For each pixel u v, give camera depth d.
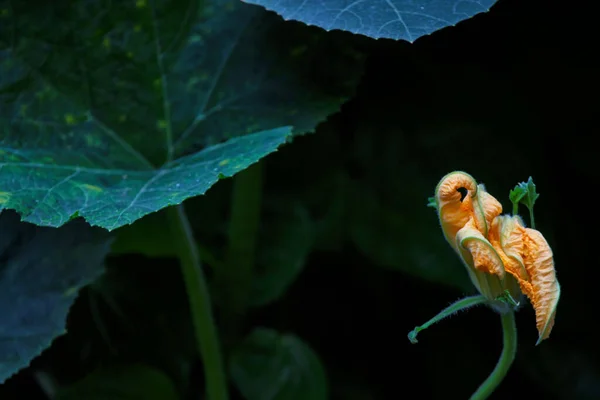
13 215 1.33
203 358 1.37
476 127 1.47
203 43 1.34
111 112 1.33
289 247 1.45
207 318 1.36
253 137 1.29
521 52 1.47
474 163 1.46
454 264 1.44
